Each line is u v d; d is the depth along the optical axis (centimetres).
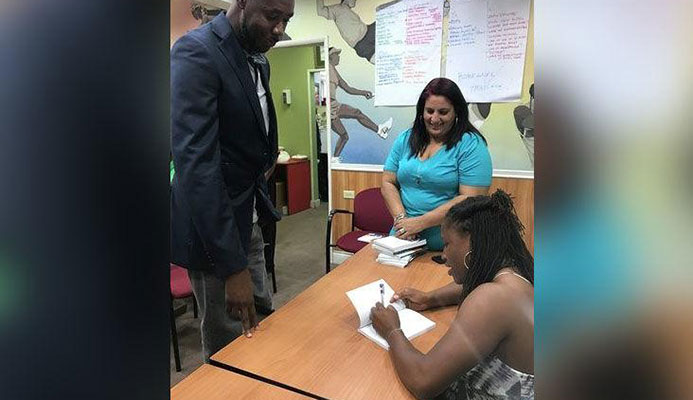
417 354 98
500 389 80
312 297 141
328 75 353
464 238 97
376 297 128
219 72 115
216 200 113
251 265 156
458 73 303
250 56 133
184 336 251
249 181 136
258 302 160
